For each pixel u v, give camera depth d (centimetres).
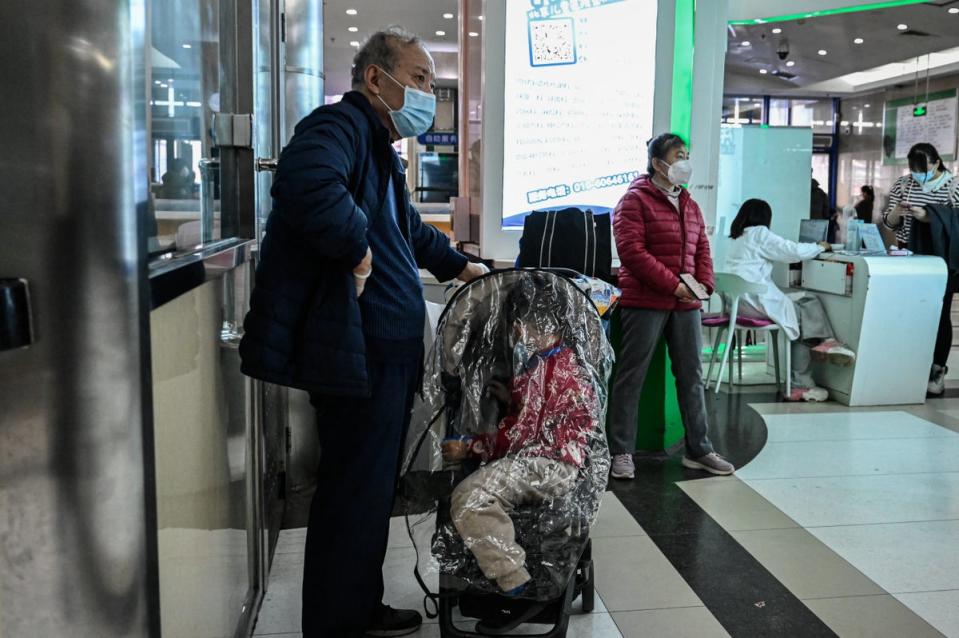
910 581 255
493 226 391
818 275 496
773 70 1134
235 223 210
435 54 1116
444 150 996
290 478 333
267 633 217
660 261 345
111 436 103
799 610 236
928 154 511
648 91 395
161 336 131
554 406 191
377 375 193
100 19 98
